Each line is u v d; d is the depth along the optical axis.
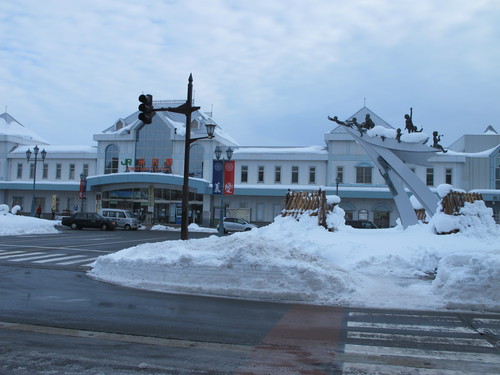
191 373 5.33
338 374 5.40
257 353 6.18
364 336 7.21
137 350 6.20
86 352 6.06
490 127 53.75
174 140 52.00
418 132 21.88
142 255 12.73
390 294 10.55
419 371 5.55
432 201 21.28
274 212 49.25
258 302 9.89
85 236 32.56
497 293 9.48
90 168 55.03
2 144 57.22
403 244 16.08
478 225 17.83
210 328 7.52
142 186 52.34
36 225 36.31
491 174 46.81
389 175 21.73
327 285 10.34
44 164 56.19
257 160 50.44
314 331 7.48
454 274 10.11
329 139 48.19
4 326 7.36
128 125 55.22
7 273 13.98
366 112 50.09
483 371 5.58
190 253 11.59
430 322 8.27
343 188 45.94
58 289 11.12
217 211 50.22
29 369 5.35
